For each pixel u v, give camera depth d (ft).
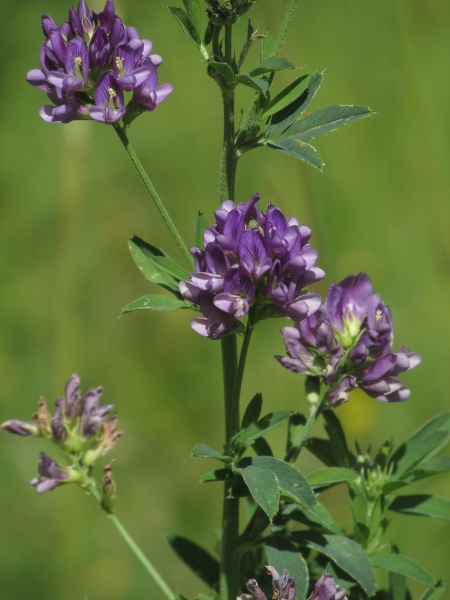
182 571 2.17
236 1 1.31
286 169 2.49
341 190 2.49
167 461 2.36
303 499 1.29
